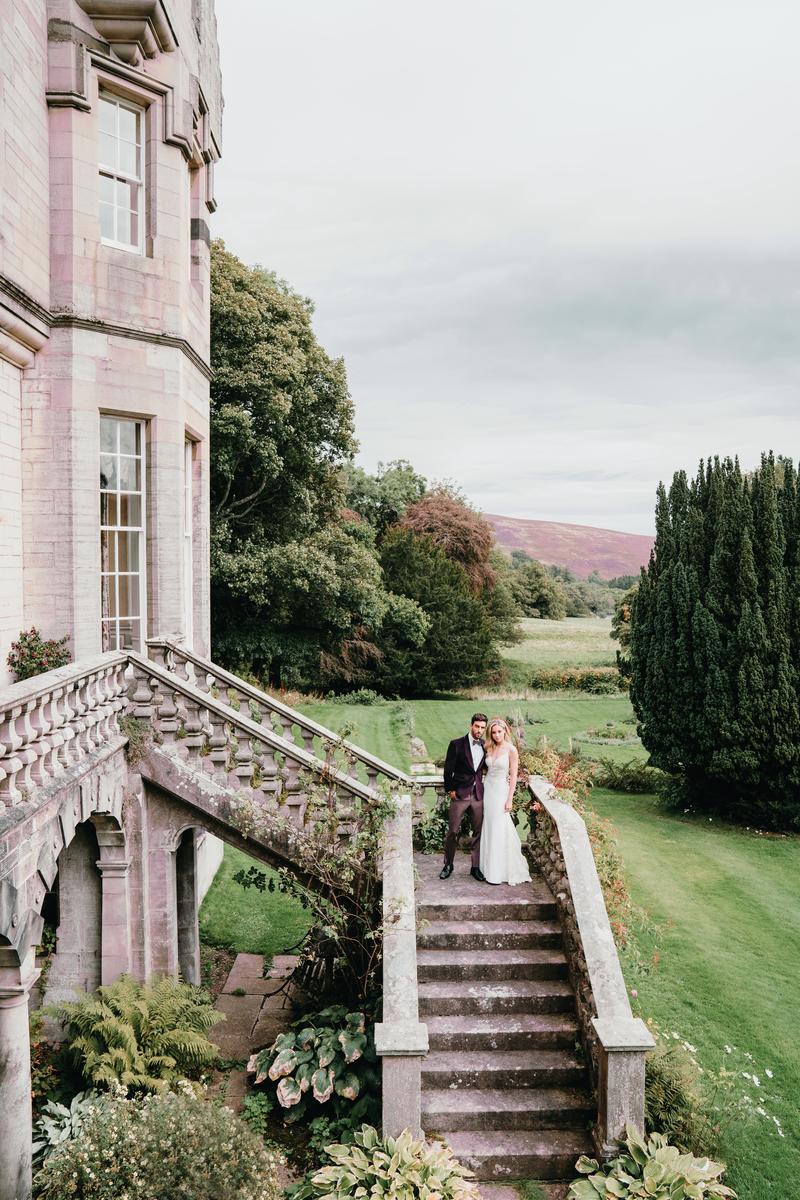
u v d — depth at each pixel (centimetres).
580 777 1174
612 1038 678
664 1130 725
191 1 1127
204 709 939
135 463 1058
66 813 727
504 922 890
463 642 3972
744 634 1656
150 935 939
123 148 1037
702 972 1111
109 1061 794
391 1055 682
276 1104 820
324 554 3056
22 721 644
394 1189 625
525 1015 810
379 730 2600
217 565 2752
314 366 2873
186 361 1127
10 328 852
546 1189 685
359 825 938
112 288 991
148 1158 626
